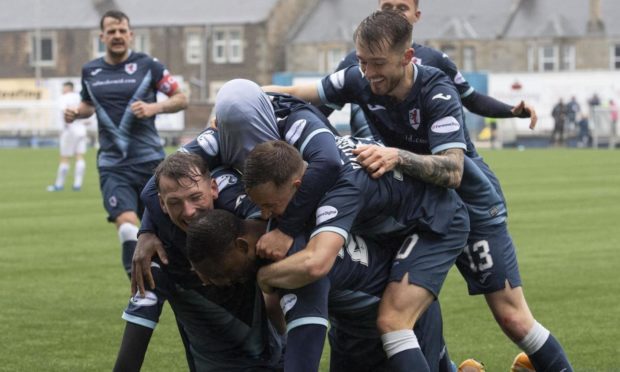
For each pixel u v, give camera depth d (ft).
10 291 43.86
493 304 27.30
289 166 22.18
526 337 27.02
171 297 24.44
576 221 67.67
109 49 46.16
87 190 98.37
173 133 218.79
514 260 27.32
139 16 323.78
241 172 24.03
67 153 98.78
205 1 323.57
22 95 248.73
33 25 325.42
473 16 308.19
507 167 130.11
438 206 24.57
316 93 27.40
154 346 34.04
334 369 26.14
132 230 44.01
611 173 116.88
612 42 298.15
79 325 37.09
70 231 65.05
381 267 24.56
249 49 315.37
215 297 24.16
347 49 310.86
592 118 212.43
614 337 34.60
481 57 305.32
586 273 47.01
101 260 52.75
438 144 25.17
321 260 22.16
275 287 22.76
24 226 67.77
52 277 47.44
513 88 223.71
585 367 30.83
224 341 24.75
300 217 22.50
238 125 23.48
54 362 31.78
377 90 25.43
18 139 232.12
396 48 24.70
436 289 24.44
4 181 110.63
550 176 112.06
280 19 317.83
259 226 22.93
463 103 30.50
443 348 26.91
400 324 23.94
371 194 23.35
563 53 302.25
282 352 25.57
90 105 47.03
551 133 220.23
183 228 23.17
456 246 24.97
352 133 30.40
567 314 38.19
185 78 320.50
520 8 307.17
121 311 39.63
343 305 24.25
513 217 70.33
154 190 24.25
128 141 45.34
